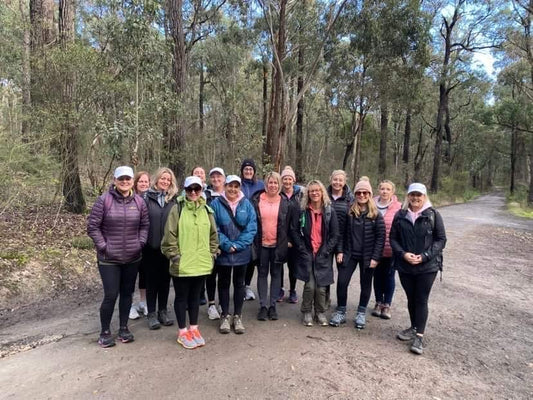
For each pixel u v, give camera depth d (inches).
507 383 154.8
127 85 363.6
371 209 196.4
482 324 215.0
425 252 174.2
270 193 205.0
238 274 190.4
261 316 205.2
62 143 339.3
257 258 206.4
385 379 152.6
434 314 226.4
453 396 143.8
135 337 182.2
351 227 199.8
